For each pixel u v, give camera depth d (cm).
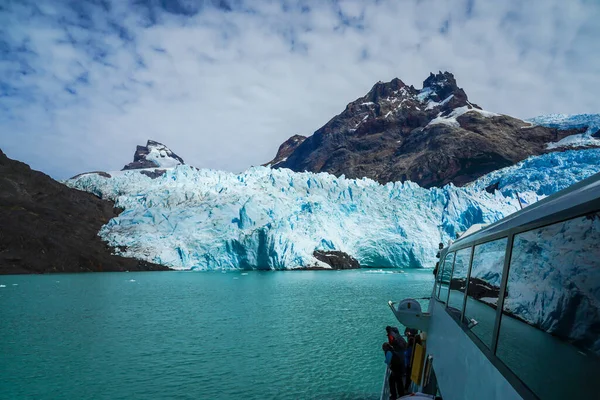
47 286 5588
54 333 2734
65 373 1908
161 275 7325
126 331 2794
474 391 426
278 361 2083
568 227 252
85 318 3278
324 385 1742
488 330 404
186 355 2198
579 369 222
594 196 219
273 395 1638
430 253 8569
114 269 7788
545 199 312
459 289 629
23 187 9262
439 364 693
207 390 1691
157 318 3275
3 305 3950
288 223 8394
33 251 7444
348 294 4719
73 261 7612
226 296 4588
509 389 319
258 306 3866
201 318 3269
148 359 2127
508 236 381
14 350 2305
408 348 1206
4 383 1783
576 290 232
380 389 1695
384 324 2997
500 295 374
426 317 959
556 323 253
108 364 2039
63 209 9194
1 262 7056
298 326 2936
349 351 2266
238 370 1936
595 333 209
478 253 524
